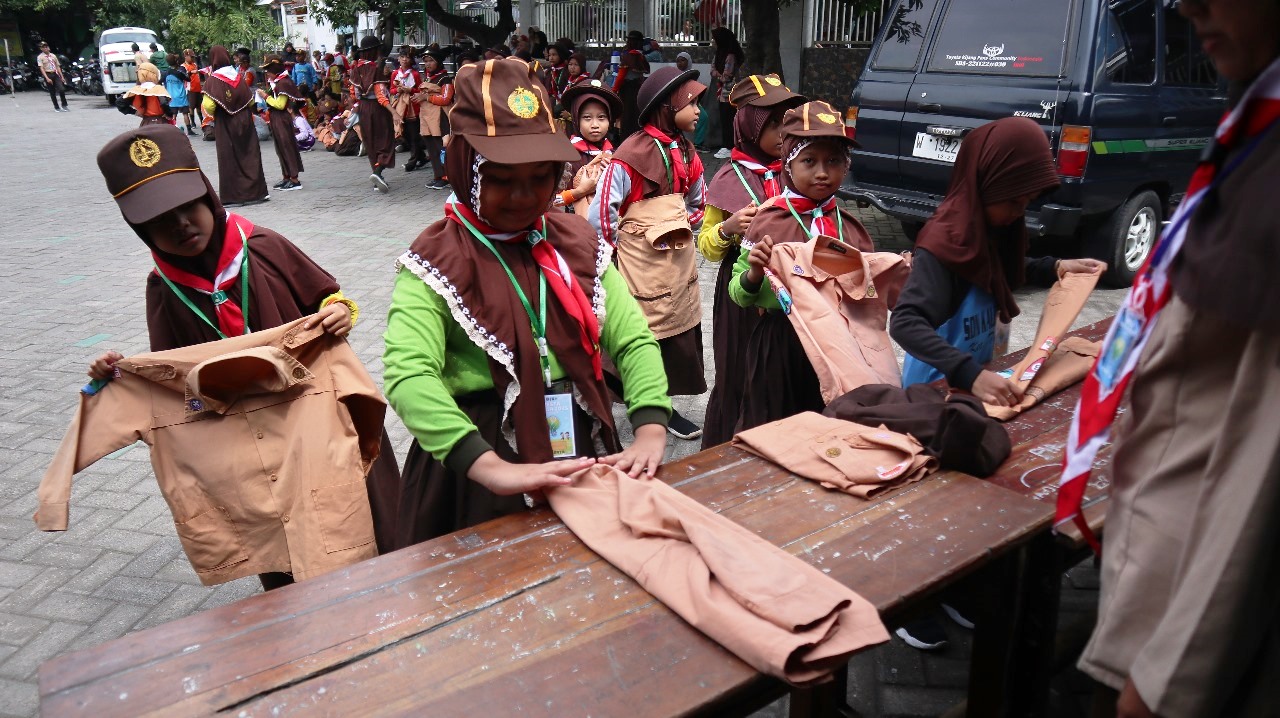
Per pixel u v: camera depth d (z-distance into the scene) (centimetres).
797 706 171
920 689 258
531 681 132
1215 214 108
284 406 214
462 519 203
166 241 220
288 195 1109
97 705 127
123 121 2086
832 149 294
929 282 237
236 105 998
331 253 782
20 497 369
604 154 427
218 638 142
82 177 1225
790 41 1319
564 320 194
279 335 210
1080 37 578
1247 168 104
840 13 1280
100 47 2644
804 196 300
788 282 263
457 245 186
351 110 1512
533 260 192
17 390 480
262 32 2652
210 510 211
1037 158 226
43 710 126
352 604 150
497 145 171
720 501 185
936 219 242
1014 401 233
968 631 285
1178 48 636
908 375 276
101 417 201
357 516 213
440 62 1129
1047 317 255
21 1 3281
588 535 168
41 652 276
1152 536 121
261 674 133
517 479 174
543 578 158
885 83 683
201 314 231
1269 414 105
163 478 208
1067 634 250
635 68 1184
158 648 139
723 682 132
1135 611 123
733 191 348
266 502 212
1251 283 101
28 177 1222
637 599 152
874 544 169
